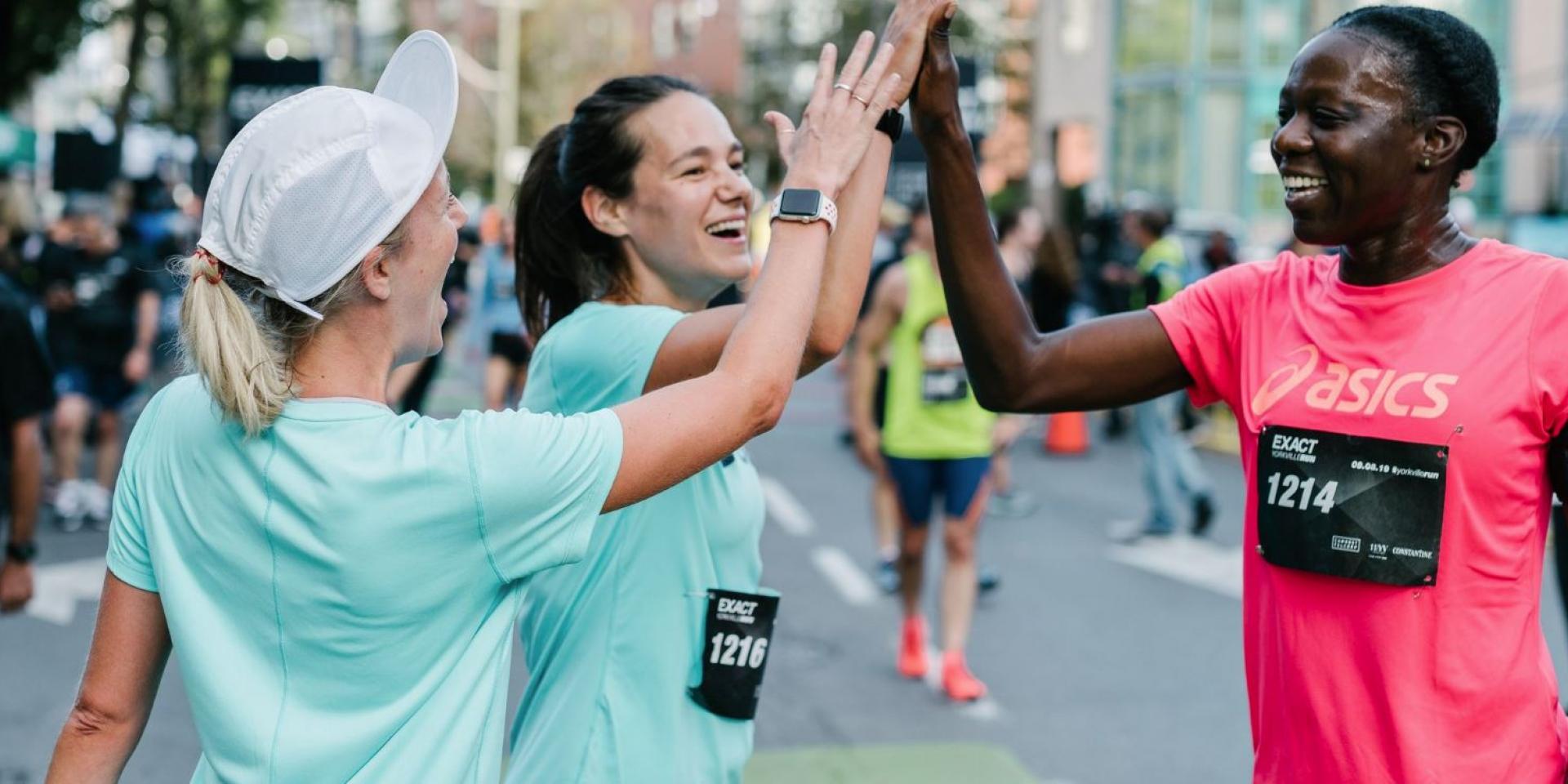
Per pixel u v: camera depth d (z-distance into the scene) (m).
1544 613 6.94
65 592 7.08
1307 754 2.01
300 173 1.66
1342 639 1.96
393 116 1.73
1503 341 1.92
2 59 14.83
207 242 1.69
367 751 1.71
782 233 1.94
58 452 8.69
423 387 7.63
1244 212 31.81
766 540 8.74
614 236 2.56
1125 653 6.36
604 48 44.88
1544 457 1.94
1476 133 2.00
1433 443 1.91
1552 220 20.61
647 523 2.27
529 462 1.71
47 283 8.65
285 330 1.72
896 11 2.17
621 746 2.23
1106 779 4.80
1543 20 26.02
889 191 16.08
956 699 5.65
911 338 5.83
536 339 2.72
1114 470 11.94
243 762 1.71
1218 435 14.43
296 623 1.71
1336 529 1.96
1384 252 2.01
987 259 2.25
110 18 15.73
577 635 2.29
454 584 1.72
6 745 4.91
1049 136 28.39
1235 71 31.55
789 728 5.31
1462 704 1.90
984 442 5.77
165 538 1.76
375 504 1.68
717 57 51.28
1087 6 32.50
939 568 8.09
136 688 1.84
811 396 17.95
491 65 47.09
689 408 1.80
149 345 8.75
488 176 44.22
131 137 22.02
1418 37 1.97
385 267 1.74
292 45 34.88
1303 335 2.07
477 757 1.76
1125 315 2.29
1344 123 1.97
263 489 1.70
